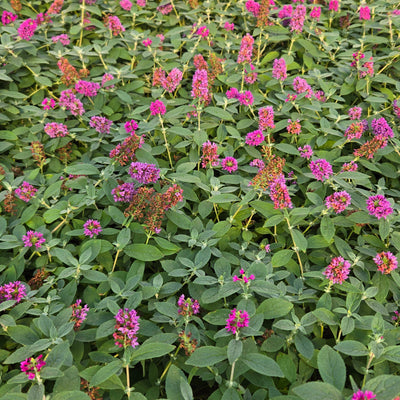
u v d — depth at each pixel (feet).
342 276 1.81
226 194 2.22
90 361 1.71
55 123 2.73
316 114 2.95
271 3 3.92
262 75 3.23
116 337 1.57
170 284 1.94
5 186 2.41
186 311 1.72
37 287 1.96
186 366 1.70
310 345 1.67
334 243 2.21
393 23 3.59
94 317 1.76
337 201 2.07
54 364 1.46
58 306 1.78
